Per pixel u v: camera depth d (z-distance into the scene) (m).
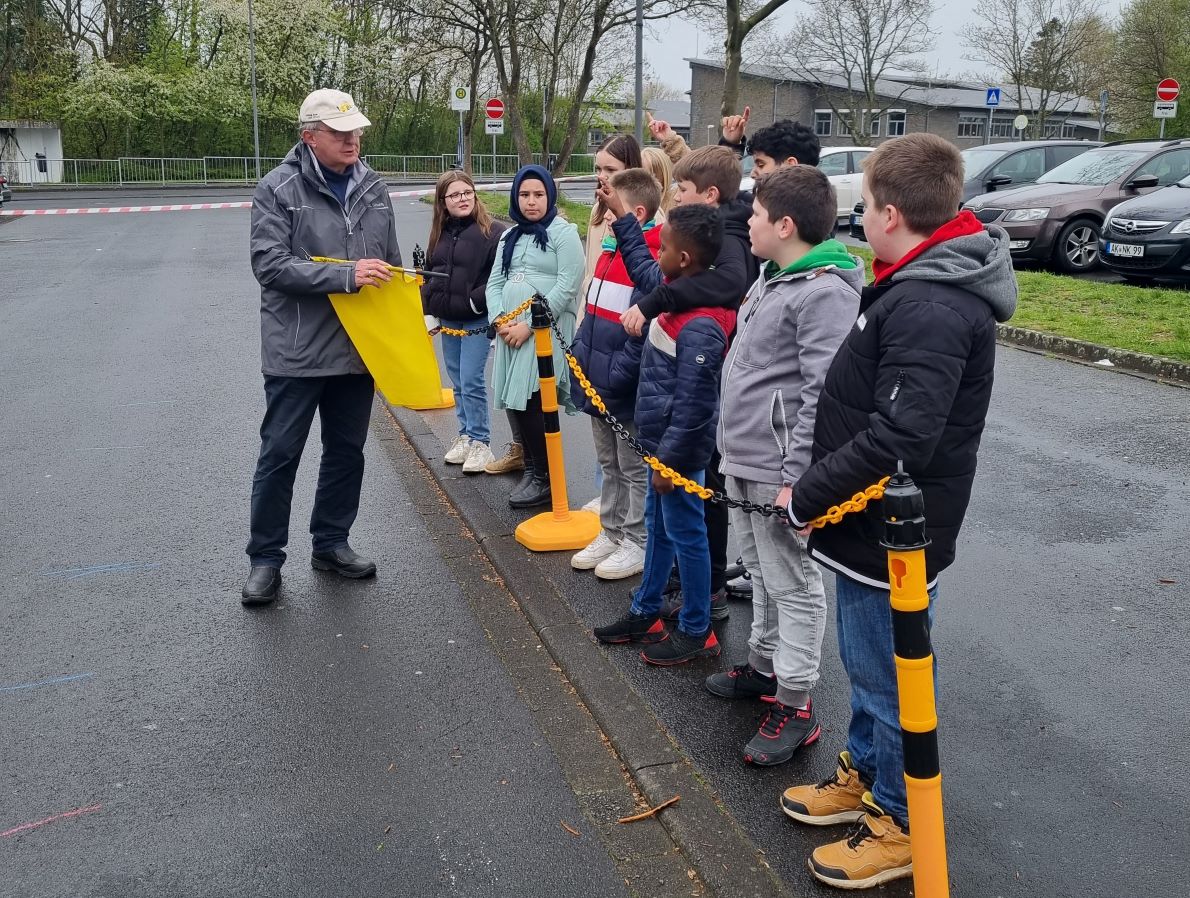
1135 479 5.85
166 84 43.59
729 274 3.61
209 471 6.30
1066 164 14.32
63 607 4.45
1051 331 9.07
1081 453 6.32
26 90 44.03
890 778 2.65
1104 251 11.87
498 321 5.29
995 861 2.78
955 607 4.35
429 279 6.03
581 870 2.79
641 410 3.81
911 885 2.68
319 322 4.41
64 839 2.94
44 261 16.73
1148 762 3.23
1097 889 2.66
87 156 43.59
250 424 7.34
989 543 5.02
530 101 46.41
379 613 4.40
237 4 45.91
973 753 3.29
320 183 4.34
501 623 4.32
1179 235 11.12
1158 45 40.97
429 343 4.59
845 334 2.97
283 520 4.54
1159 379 8.00
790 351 3.11
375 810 3.06
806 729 3.32
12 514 5.58
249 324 11.16
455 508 5.68
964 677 3.78
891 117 56.81
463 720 3.56
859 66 50.62
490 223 6.02
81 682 3.81
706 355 3.54
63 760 3.33
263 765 3.29
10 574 4.80
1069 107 58.69
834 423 2.54
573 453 6.67
